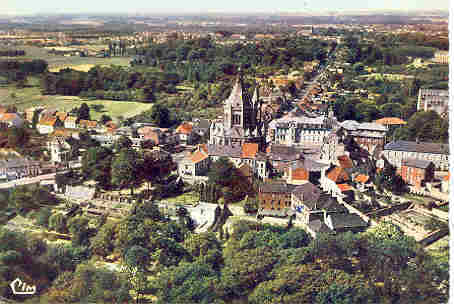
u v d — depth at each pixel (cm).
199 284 14175
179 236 17262
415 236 17338
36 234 17638
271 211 19438
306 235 16612
